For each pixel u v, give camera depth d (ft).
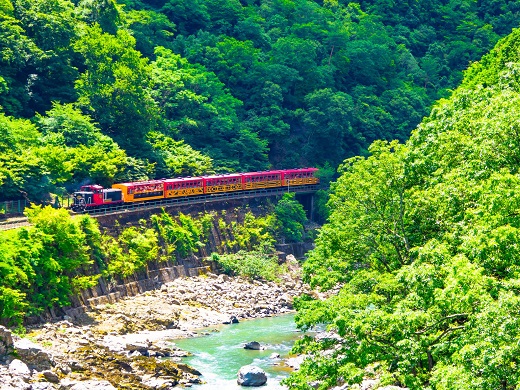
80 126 493.36
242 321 409.28
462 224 188.55
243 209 545.85
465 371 154.92
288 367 320.29
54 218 372.38
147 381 289.33
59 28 549.95
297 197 618.44
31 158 435.53
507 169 181.57
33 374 267.18
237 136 640.99
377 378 238.27
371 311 193.36
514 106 189.57
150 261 444.96
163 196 489.67
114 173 480.23
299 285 485.15
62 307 366.22
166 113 618.85
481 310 157.48
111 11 621.31
